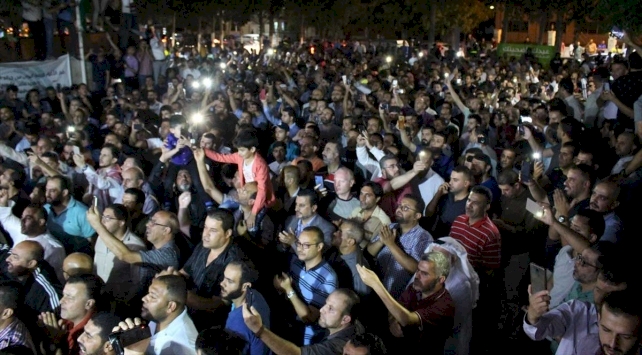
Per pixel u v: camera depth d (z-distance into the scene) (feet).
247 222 20.92
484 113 37.04
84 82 50.96
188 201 22.13
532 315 12.13
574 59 94.68
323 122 36.27
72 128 32.94
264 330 13.44
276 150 29.50
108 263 19.45
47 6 50.11
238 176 23.02
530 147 29.01
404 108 40.52
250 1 134.00
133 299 17.83
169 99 45.65
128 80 56.18
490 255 18.92
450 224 22.26
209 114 37.14
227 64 75.10
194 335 14.48
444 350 15.81
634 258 14.87
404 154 31.53
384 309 18.20
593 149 25.48
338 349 13.82
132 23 65.36
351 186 22.91
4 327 14.61
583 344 12.32
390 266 18.58
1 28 51.01
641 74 25.61
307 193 19.66
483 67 80.38
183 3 122.21
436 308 14.97
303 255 16.51
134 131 33.78
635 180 19.89
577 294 14.42
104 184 24.89
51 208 22.02
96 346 13.71
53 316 15.52
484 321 19.65
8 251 19.33
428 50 113.39
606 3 24.02
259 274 19.16
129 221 19.61
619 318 10.27
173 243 18.56
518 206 22.48
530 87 55.72
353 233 17.61
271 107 45.73
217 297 16.83
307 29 184.34
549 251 19.07
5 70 44.78
